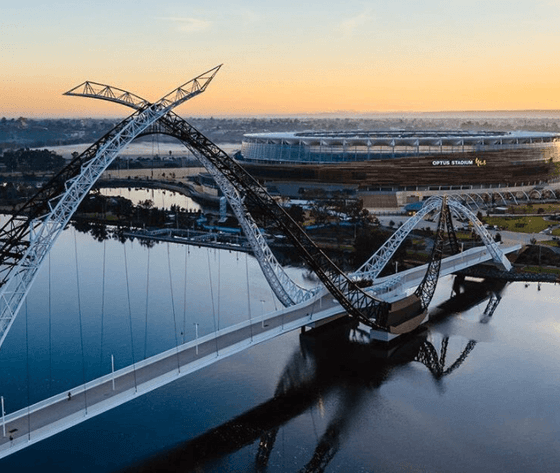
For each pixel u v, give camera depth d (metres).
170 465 122.94
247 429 135.88
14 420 113.38
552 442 131.50
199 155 179.00
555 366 168.50
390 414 142.62
